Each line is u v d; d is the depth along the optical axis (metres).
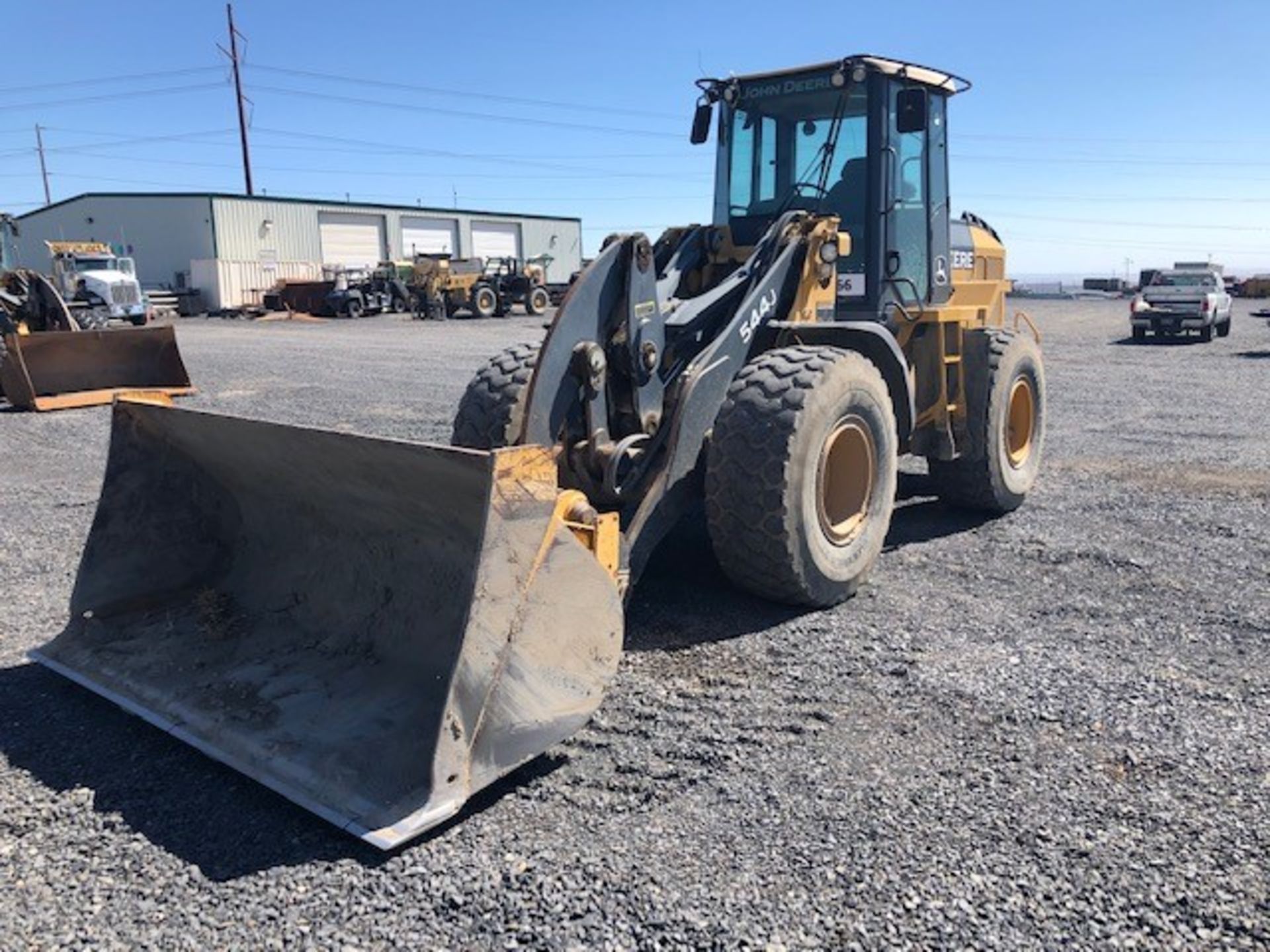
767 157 6.35
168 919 2.71
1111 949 2.53
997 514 6.89
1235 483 7.80
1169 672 4.19
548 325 4.59
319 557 4.21
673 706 3.92
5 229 19.81
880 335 5.38
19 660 4.50
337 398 13.18
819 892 2.76
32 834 3.13
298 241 52.50
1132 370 16.62
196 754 3.61
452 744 3.11
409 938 2.62
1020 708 3.86
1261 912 2.67
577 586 3.45
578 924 2.65
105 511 4.41
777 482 4.59
